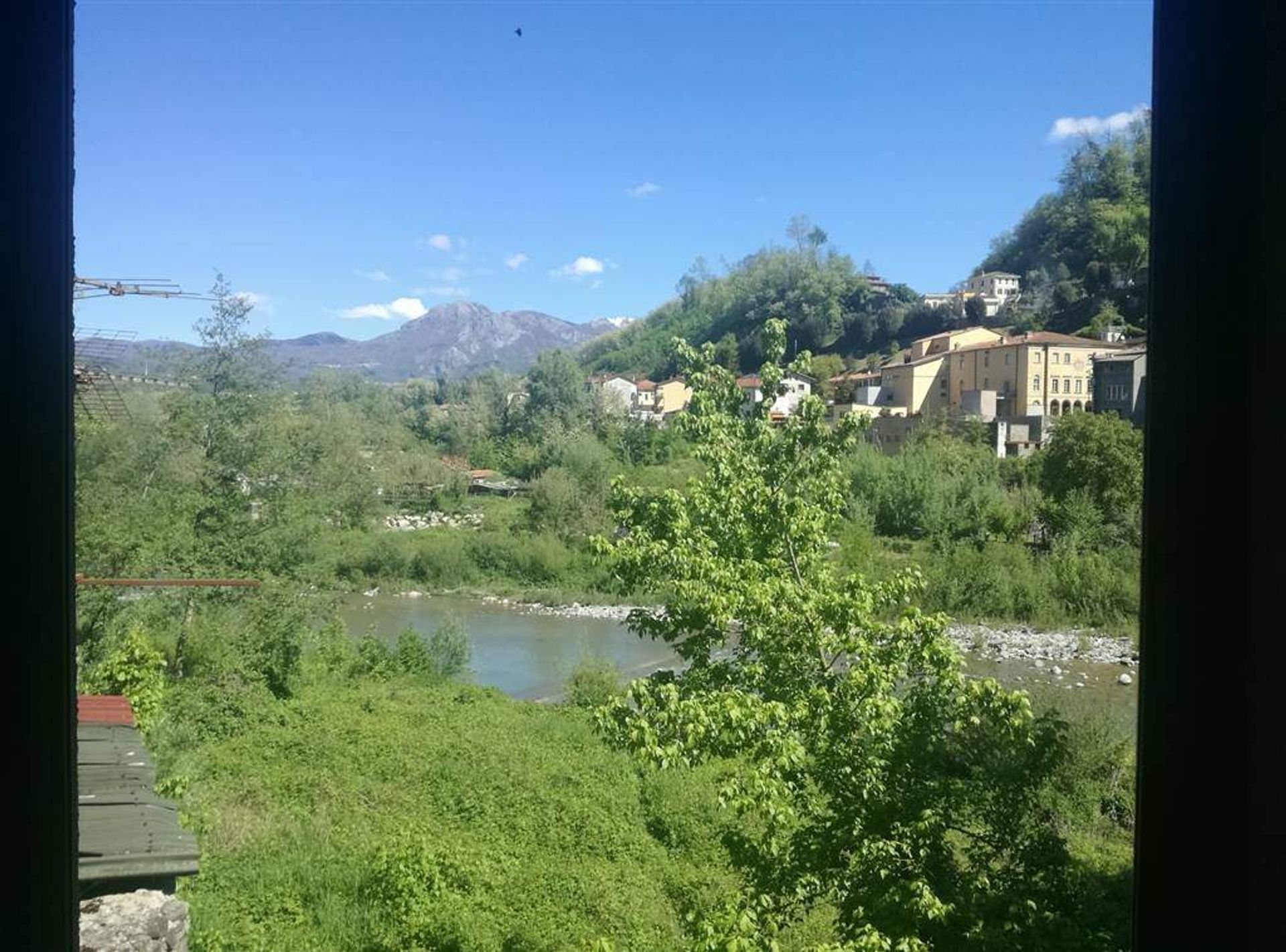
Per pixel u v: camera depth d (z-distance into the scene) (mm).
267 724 13234
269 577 15664
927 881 4160
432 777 10672
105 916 3957
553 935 6859
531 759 11141
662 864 7988
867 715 4715
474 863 8109
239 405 15617
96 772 5000
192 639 13758
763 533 6234
